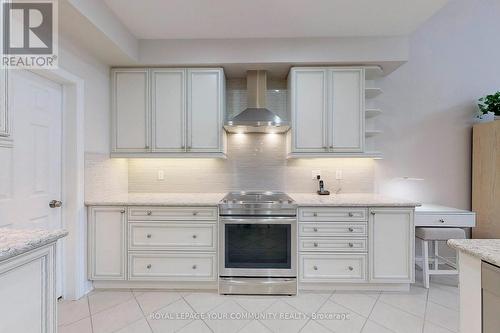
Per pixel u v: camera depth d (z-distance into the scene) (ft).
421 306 7.28
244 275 7.96
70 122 7.45
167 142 9.17
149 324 6.41
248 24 7.88
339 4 6.91
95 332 6.09
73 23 6.33
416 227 8.71
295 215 7.97
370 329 6.25
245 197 9.32
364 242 8.00
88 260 8.05
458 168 10.30
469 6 10.33
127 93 9.15
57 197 7.30
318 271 8.04
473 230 9.93
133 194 9.98
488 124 9.45
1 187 5.65
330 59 8.66
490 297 3.28
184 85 9.11
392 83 10.39
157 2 6.76
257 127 9.18
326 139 9.02
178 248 8.11
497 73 10.32
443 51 10.34
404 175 10.32
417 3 6.90
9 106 3.98
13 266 3.13
